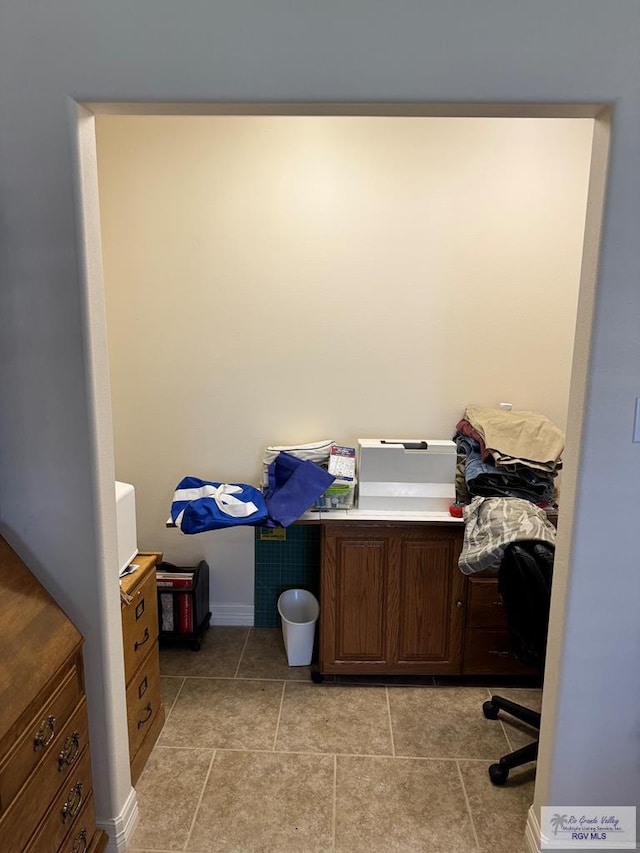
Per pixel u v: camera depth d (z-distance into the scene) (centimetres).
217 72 142
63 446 161
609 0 138
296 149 268
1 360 157
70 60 142
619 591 162
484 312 279
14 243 151
